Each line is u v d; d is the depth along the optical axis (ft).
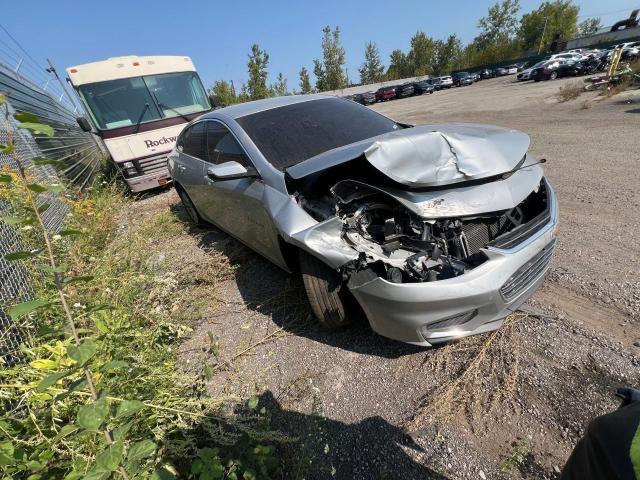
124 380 5.31
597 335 6.82
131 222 14.62
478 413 5.73
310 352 7.48
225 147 10.33
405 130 8.01
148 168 21.81
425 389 6.27
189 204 14.90
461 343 7.02
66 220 12.59
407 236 6.73
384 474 5.05
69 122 34.65
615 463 2.32
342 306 7.18
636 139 20.20
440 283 5.75
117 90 21.22
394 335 6.41
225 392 6.77
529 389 5.96
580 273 8.74
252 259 11.46
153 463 4.66
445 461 5.14
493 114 39.22
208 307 9.36
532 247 6.31
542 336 6.95
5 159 10.37
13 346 6.11
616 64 46.57
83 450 4.40
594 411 5.48
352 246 6.54
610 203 12.49
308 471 5.18
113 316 7.13
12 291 7.38
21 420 4.57
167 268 10.80
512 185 6.77
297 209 7.32
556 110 35.01
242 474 5.13
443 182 6.51
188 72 24.08
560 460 4.95
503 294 6.08
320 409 5.71
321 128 9.81
